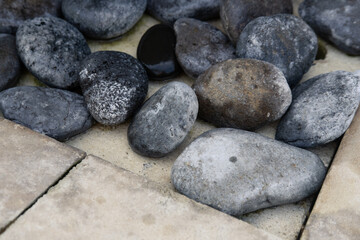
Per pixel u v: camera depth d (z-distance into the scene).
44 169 1.47
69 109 1.72
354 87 1.66
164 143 1.58
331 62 2.08
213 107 1.73
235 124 1.73
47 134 1.67
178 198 1.42
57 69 1.84
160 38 2.02
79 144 1.72
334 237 1.34
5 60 1.88
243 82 1.68
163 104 1.58
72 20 2.08
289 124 1.70
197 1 2.17
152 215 1.37
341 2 2.07
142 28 2.25
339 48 2.12
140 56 1.96
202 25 2.06
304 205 1.54
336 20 2.05
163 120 1.57
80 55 1.92
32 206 1.38
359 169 1.51
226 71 1.72
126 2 2.06
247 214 1.51
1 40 1.94
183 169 1.50
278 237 1.33
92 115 1.73
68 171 1.48
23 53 1.87
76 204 1.38
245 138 1.56
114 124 1.75
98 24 2.04
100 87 1.70
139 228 1.33
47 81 1.86
